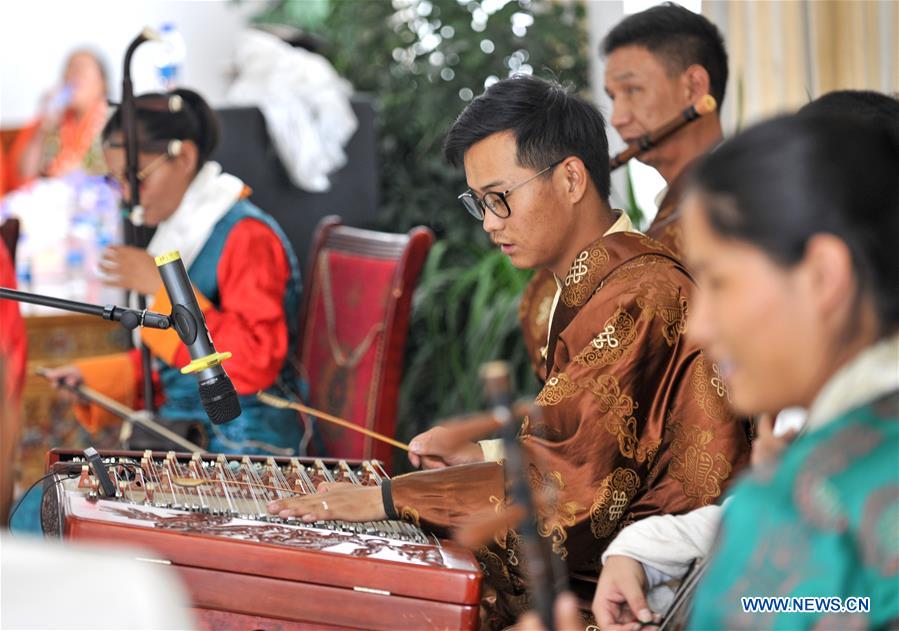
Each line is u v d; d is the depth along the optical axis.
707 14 6.58
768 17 6.33
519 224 3.71
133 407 5.90
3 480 2.60
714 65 4.95
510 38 8.51
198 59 10.05
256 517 3.25
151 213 5.64
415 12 8.81
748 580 1.80
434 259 8.30
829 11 6.02
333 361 6.07
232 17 10.12
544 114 3.68
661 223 4.88
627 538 3.13
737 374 1.92
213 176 5.69
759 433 2.59
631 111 4.98
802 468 1.82
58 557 1.70
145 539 3.02
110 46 9.59
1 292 3.31
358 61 9.06
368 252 6.06
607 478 3.39
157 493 3.46
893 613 1.72
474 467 3.38
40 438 7.28
